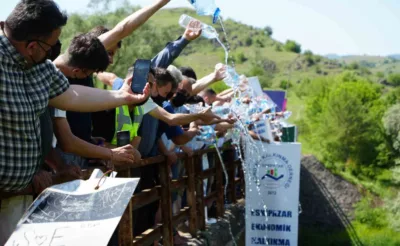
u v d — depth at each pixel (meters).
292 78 97.38
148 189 4.95
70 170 3.23
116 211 2.46
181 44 5.64
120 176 4.09
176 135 5.53
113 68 31.38
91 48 3.53
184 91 5.93
